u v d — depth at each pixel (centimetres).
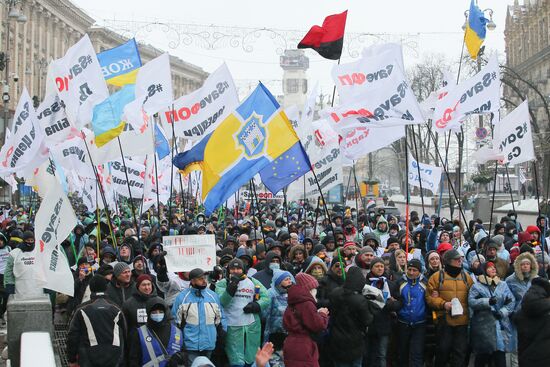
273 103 1586
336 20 1781
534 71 10438
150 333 1255
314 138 2431
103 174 2648
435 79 7762
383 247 2336
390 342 1622
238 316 1463
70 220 1418
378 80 1802
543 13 10075
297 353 1240
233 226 2669
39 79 9206
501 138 2103
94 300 1259
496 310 1517
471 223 2684
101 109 1886
